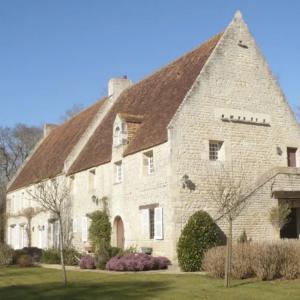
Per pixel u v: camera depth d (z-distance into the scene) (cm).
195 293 1439
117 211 2878
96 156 3192
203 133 2539
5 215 4825
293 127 2822
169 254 2397
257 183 2606
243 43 2752
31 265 2734
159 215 2480
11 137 6372
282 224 2575
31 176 4322
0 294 1582
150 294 1452
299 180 2680
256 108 2720
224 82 2650
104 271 2302
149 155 2661
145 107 3014
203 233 2280
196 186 2470
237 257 1747
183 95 2612
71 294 1508
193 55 2938
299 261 1716
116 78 3738
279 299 1309
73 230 3403
